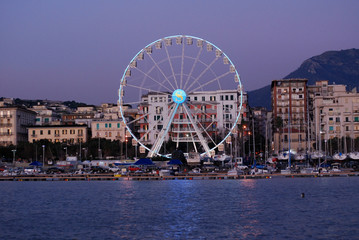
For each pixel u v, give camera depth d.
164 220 78.44
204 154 192.25
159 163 191.88
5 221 79.12
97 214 85.25
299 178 161.00
